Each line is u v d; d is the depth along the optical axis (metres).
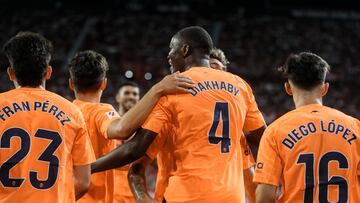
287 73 11.88
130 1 116.88
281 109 78.50
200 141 11.19
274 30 102.81
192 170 11.07
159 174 11.97
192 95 11.35
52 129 10.45
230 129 11.47
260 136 12.45
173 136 11.44
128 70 88.12
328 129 11.23
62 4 113.56
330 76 86.69
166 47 96.69
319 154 11.09
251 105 12.31
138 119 11.45
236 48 96.50
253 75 88.44
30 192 10.15
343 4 113.75
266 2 115.06
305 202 11.02
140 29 102.81
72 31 101.56
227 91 11.68
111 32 101.31
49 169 10.30
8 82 82.31
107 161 11.62
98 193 13.33
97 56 13.92
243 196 11.45
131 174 11.90
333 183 11.02
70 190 10.65
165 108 11.38
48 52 10.84
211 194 10.94
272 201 11.16
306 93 11.65
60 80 82.81
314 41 98.94
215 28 104.31
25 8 110.75
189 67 11.97
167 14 113.50
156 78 86.25
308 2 115.00
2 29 101.06
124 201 18.17
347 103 80.56
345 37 100.44
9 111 10.38
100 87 13.93
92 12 110.75
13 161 10.17
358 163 11.26
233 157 11.44
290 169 11.12
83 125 10.91
